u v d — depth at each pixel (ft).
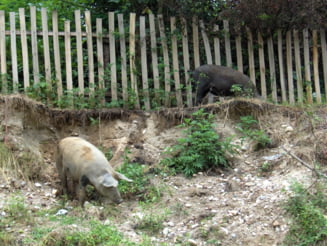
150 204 19.79
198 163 22.63
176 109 26.48
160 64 27.66
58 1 32.65
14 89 25.73
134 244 16.43
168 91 27.76
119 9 32.17
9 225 17.43
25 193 20.66
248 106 26.30
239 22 28.81
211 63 29.14
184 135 25.46
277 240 16.62
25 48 26.30
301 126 25.02
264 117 26.18
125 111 26.11
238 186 21.11
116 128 25.58
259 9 28.12
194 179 22.22
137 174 21.74
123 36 27.76
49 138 24.86
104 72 27.43
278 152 23.53
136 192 20.89
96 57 29.12
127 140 25.11
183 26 28.78
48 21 30.50
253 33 30.04
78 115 25.45
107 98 27.84
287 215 17.62
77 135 25.36
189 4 29.37
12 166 21.93
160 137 25.59
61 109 25.46
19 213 18.20
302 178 20.01
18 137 23.31
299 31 30.40
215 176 22.52
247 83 27.32
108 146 25.12
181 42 29.12
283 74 29.45
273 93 29.19
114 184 18.81
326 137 22.65
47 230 17.03
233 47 30.19
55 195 20.99
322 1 28.07
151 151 24.82
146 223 18.07
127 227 17.89
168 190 20.85
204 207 19.25
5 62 26.20
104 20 32.01
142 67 27.76
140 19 28.12
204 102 29.35
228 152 23.97
